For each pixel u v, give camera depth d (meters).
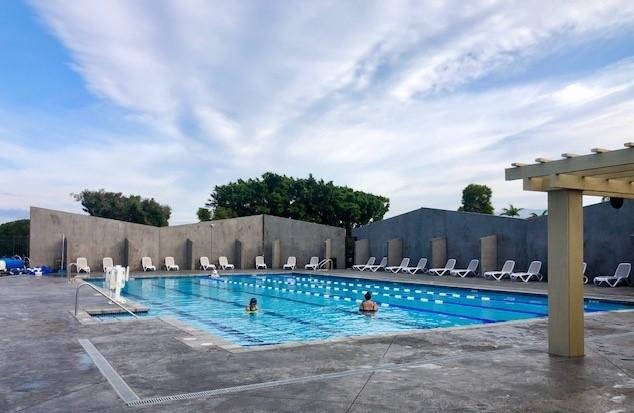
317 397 4.50
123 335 7.43
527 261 21.20
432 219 25.67
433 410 4.16
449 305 15.08
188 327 8.10
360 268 28.42
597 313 10.12
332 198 39.94
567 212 6.32
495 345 6.91
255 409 4.16
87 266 23.75
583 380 5.12
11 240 25.14
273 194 40.56
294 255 30.08
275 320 12.26
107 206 42.78
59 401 4.36
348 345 6.86
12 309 10.37
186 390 4.70
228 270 27.20
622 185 6.70
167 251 26.77
